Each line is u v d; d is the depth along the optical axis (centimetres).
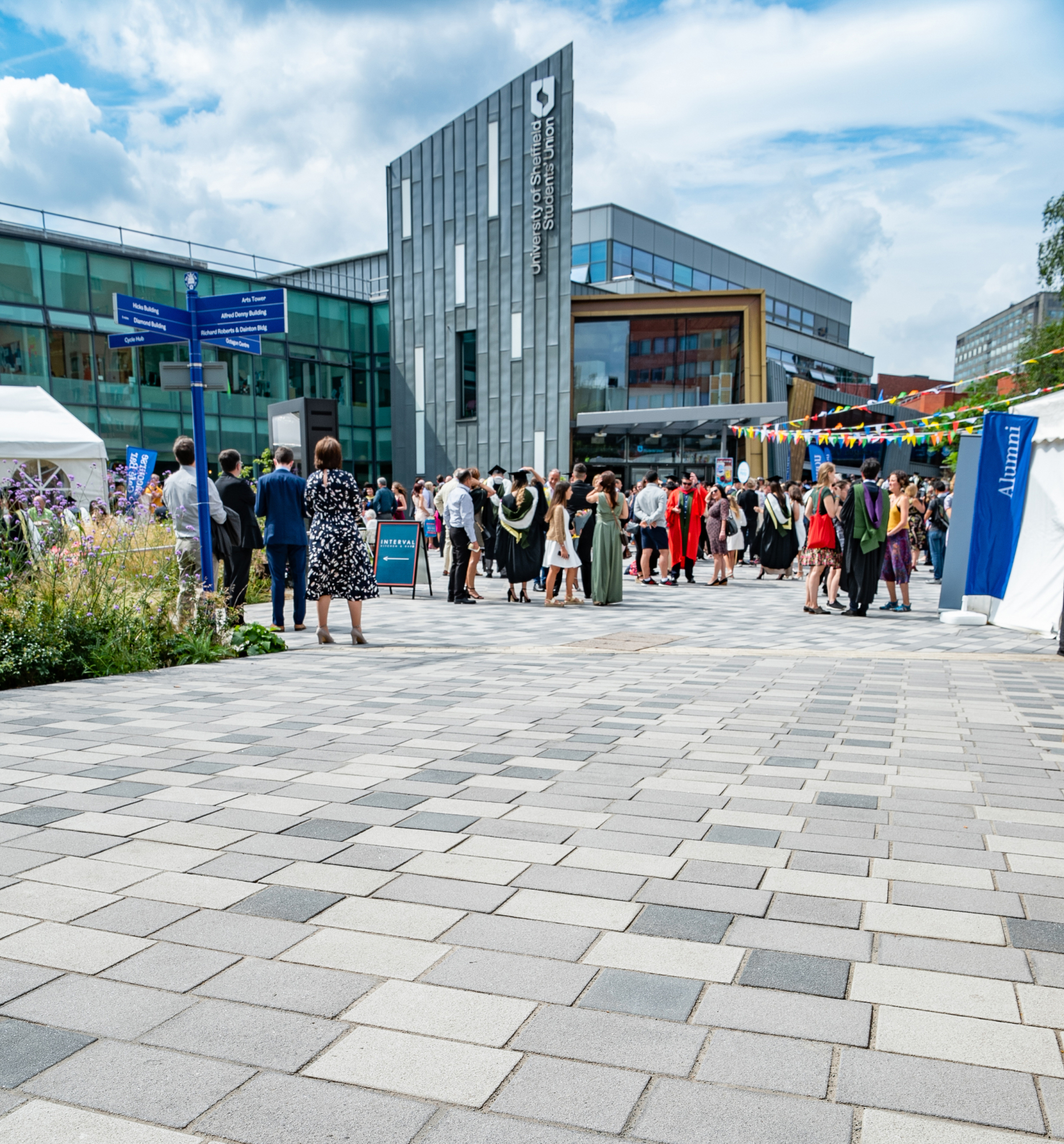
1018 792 389
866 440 2025
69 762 424
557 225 3170
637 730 500
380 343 3712
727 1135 170
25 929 254
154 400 2892
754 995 221
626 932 254
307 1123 173
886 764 433
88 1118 174
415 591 1411
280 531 955
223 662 747
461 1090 183
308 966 234
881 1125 173
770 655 810
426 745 461
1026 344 3550
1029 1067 193
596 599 1276
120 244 2811
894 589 1253
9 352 2578
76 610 705
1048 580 1009
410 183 3538
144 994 220
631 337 3216
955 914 268
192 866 299
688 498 1672
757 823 346
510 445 3344
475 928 255
